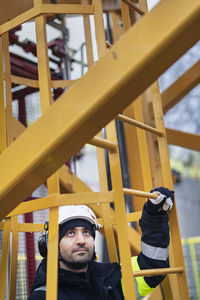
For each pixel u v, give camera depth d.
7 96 3.15
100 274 2.43
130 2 2.97
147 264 2.40
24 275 4.06
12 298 2.76
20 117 4.13
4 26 2.59
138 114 3.11
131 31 1.58
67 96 1.69
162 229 2.38
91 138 1.79
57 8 2.43
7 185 1.80
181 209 8.88
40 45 2.40
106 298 2.33
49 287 1.87
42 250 2.47
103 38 2.40
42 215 4.19
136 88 1.64
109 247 2.86
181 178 9.22
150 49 1.52
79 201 1.98
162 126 2.91
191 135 5.49
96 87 1.63
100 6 2.43
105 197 2.05
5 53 3.20
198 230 8.78
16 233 2.84
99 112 1.66
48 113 1.72
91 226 2.44
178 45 1.55
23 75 4.34
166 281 2.76
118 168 2.07
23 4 3.61
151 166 4.95
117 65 1.59
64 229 2.37
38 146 1.74
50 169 1.84
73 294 2.30
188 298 2.53
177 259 2.61
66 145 1.74
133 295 1.95
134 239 4.03
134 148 5.02
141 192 2.24
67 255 2.34
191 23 1.48
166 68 1.64
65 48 4.80
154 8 1.54
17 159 1.79
